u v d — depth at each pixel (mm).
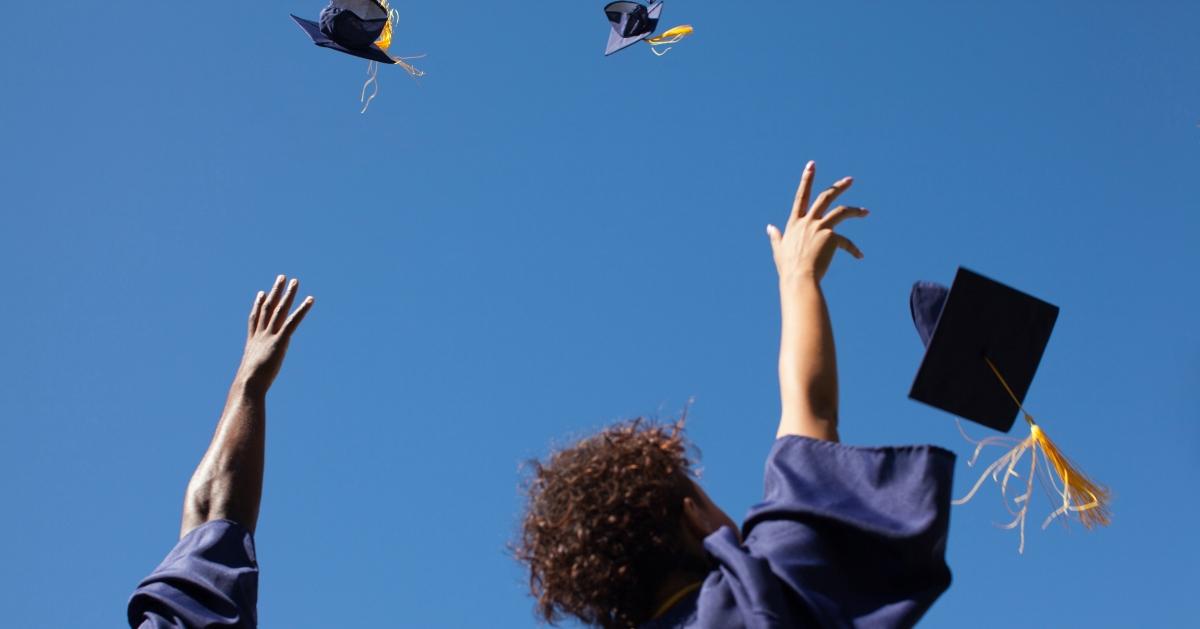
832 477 2953
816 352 3180
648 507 3074
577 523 3094
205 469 3938
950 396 3875
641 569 3057
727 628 2809
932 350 3863
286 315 4281
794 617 2811
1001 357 3854
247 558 3723
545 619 3133
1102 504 3486
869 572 2879
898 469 2934
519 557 3238
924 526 2826
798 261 3324
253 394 4113
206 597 3574
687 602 3012
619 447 3176
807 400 3133
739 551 2865
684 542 3092
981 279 3859
